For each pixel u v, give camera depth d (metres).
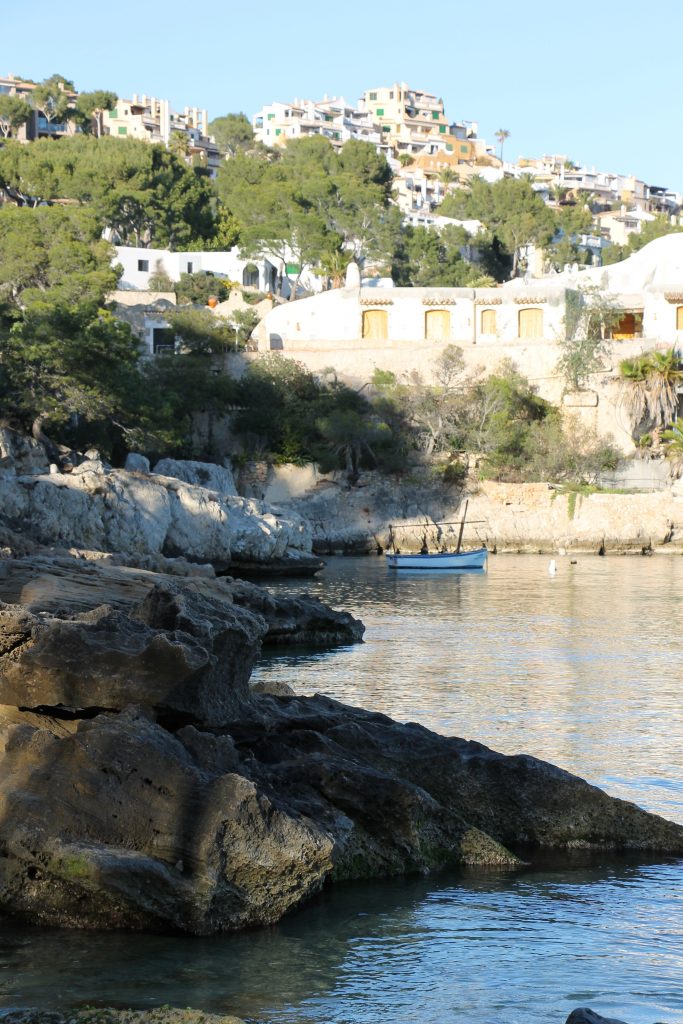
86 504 70.69
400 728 21.48
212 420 107.50
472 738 28.28
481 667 40.59
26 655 18.31
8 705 18.38
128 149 143.62
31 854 15.84
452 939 16.11
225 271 135.88
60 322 83.81
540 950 15.79
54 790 16.14
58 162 137.62
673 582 75.38
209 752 17.66
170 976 14.57
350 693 34.81
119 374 88.25
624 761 25.97
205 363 108.19
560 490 101.25
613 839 20.28
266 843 16.17
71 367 83.50
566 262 184.38
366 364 113.56
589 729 29.52
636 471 106.44
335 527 102.50
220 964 15.01
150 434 89.44
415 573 83.06
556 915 17.06
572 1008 14.02
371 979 14.72
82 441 88.88
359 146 189.62
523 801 20.34
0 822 16.08
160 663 18.39
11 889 15.98
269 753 19.78
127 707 17.42
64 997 13.89
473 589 71.38
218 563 76.69
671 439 108.06
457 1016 13.73
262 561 79.81
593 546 99.69
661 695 34.84
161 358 106.38
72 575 31.39
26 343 81.94
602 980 14.84
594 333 115.19
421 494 103.50
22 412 82.75
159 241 140.25
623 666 40.97
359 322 118.00
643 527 99.31
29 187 136.25
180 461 93.81
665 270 119.94
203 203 149.12
